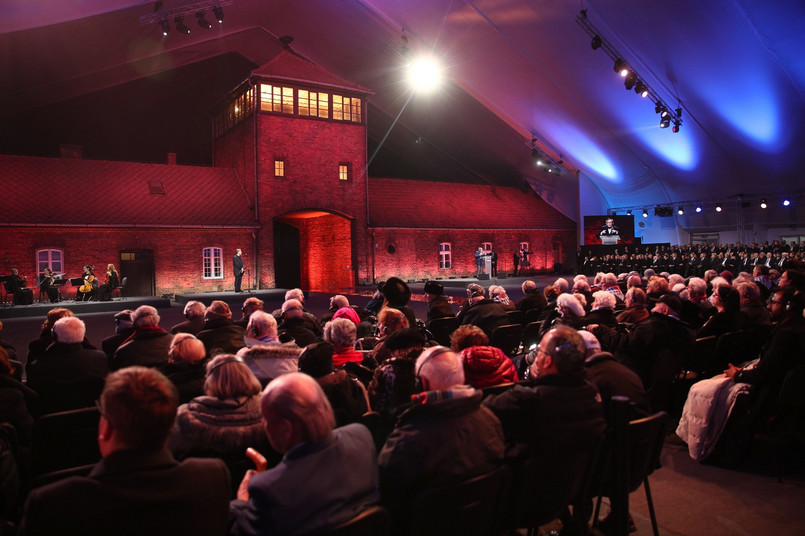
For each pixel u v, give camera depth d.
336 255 27.52
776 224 27.75
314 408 2.12
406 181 31.08
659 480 4.33
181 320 15.16
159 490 1.81
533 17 19.42
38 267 20.27
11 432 3.29
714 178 26.34
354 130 26.27
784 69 17.06
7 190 20.64
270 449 2.95
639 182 29.69
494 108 27.81
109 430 1.85
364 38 27.19
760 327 5.70
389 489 2.52
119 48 23.80
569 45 20.09
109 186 22.70
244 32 30.08
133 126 35.09
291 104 24.78
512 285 26.00
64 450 3.46
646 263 28.00
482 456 2.54
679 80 19.47
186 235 22.81
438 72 26.95
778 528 3.57
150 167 24.41
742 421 4.48
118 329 6.58
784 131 20.50
